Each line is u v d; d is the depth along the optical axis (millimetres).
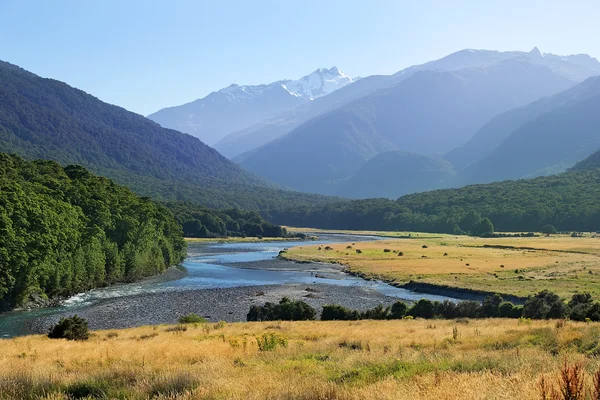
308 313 52562
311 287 81562
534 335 23188
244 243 190250
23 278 59375
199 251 152750
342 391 11047
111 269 82938
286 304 53594
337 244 169000
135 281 87500
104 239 83125
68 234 71438
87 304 64062
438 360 16219
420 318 48594
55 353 23734
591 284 74938
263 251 153375
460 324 38875
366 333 31156
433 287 80250
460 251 136375
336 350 20859
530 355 16547
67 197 83500
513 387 10805
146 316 56875
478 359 15883
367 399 10461
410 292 79375
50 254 65688
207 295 72312
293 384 11898
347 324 41656
